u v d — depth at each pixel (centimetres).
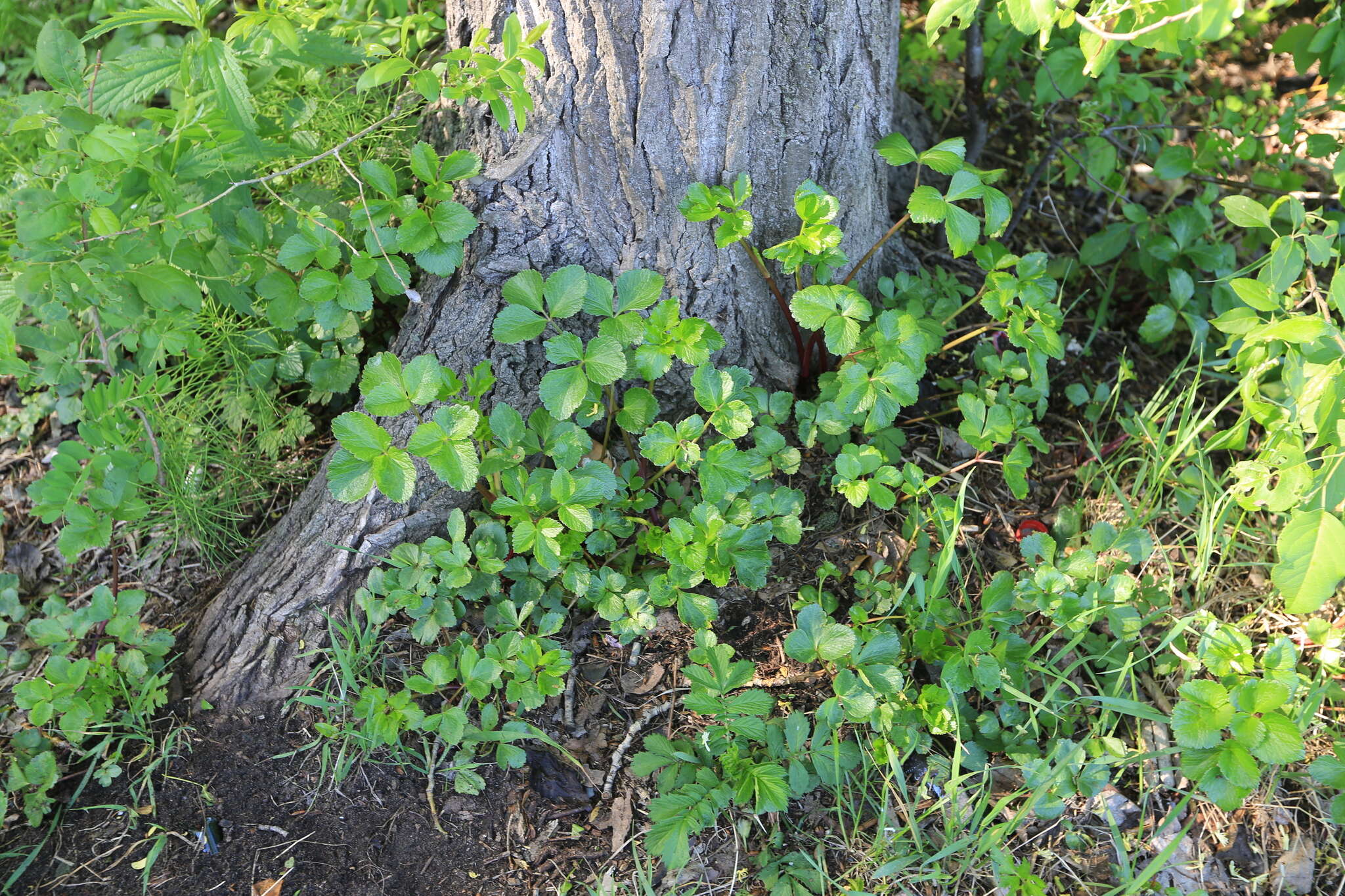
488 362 224
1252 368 222
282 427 260
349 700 221
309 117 242
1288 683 188
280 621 228
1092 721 216
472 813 209
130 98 214
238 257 233
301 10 237
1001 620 214
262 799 210
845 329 212
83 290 197
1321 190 329
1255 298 202
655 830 192
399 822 207
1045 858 201
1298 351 204
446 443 194
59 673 208
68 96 206
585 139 222
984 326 251
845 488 224
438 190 212
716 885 199
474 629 233
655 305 243
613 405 233
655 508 242
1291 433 212
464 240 235
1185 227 278
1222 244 280
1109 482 249
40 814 204
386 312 274
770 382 256
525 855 204
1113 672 220
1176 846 185
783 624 236
